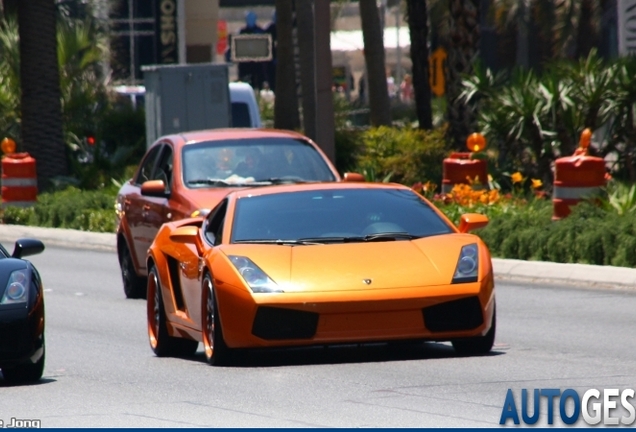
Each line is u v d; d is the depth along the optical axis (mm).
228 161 52281
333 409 27703
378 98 100125
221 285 33594
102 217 79938
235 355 34469
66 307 51094
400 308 32812
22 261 34625
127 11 170875
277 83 106062
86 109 104562
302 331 32969
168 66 89625
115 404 29562
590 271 53031
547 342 38125
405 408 27516
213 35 190000
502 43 172000
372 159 88375
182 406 28812
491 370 32250
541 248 57125
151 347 40000
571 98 77062
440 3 150750
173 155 52812
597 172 60281
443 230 36312
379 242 35094
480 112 80000
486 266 34000
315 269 33500
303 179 51875
